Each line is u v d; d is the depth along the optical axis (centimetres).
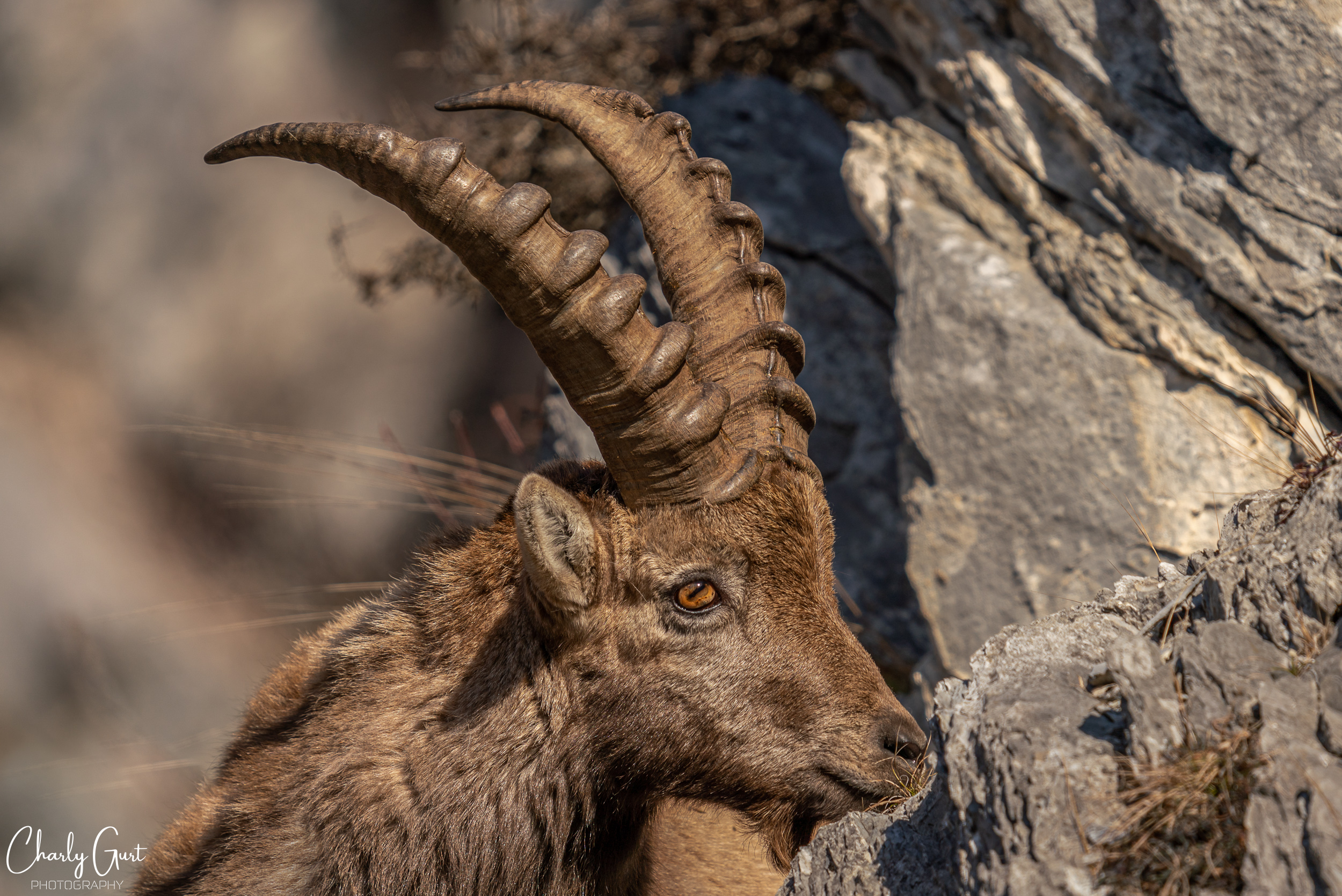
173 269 4431
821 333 2227
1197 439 1560
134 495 4203
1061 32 1717
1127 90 1658
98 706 3488
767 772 1070
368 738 1108
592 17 2905
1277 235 1503
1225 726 716
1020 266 1791
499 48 2691
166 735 3400
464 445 2470
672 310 1174
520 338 4056
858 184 2053
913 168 1981
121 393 4369
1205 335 1589
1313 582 773
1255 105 1530
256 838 1144
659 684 1070
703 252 1149
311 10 4347
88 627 3684
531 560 1004
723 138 2534
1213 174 1568
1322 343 1462
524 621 1095
